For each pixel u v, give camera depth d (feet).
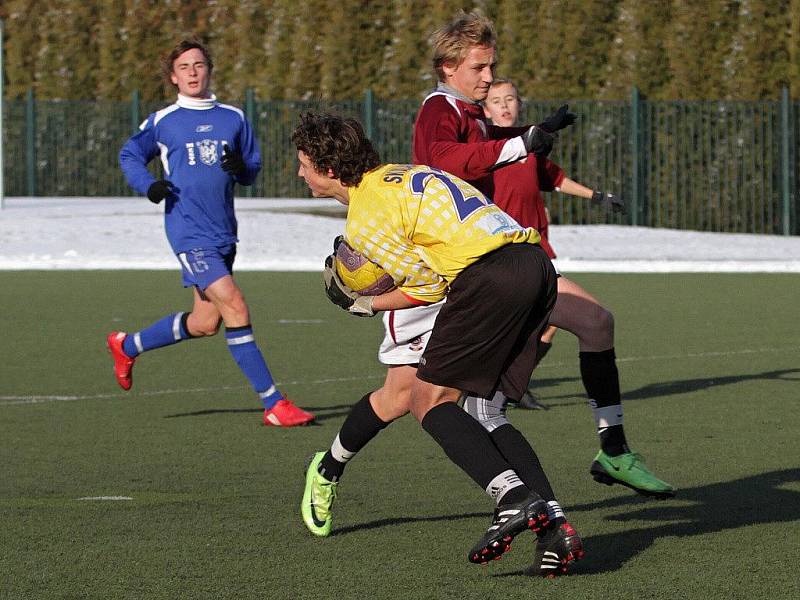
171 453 70.44
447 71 57.16
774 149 250.37
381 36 286.05
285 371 99.35
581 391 90.27
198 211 81.25
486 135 58.08
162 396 88.94
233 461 68.54
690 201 255.09
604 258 196.13
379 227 46.96
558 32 264.31
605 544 51.83
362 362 103.76
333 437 75.05
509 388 48.08
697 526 54.39
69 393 90.07
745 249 211.61
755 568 48.29
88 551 51.21
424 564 49.19
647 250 207.92
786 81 254.68
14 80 312.91
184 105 82.02
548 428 76.79
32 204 269.23
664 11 259.39
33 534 53.72
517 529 44.91
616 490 61.31
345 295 49.08
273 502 59.26
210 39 302.66
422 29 281.33
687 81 256.32
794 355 105.50
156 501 59.47
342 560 49.80
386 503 58.80
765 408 82.43
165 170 82.38
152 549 51.42
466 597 45.14
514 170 79.15
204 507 58.29
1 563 49.60
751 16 253.44
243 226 220.23
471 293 46.26
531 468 48.44
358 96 286.66
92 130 300.40
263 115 285.43
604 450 58.34
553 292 47.85
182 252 81.10
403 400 51.57
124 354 84.89
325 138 47.52
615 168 257.75
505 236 46.70
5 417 81.20
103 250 199.41
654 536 52.90
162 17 304.71
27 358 105.81
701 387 90.74
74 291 155.84
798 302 144.15
